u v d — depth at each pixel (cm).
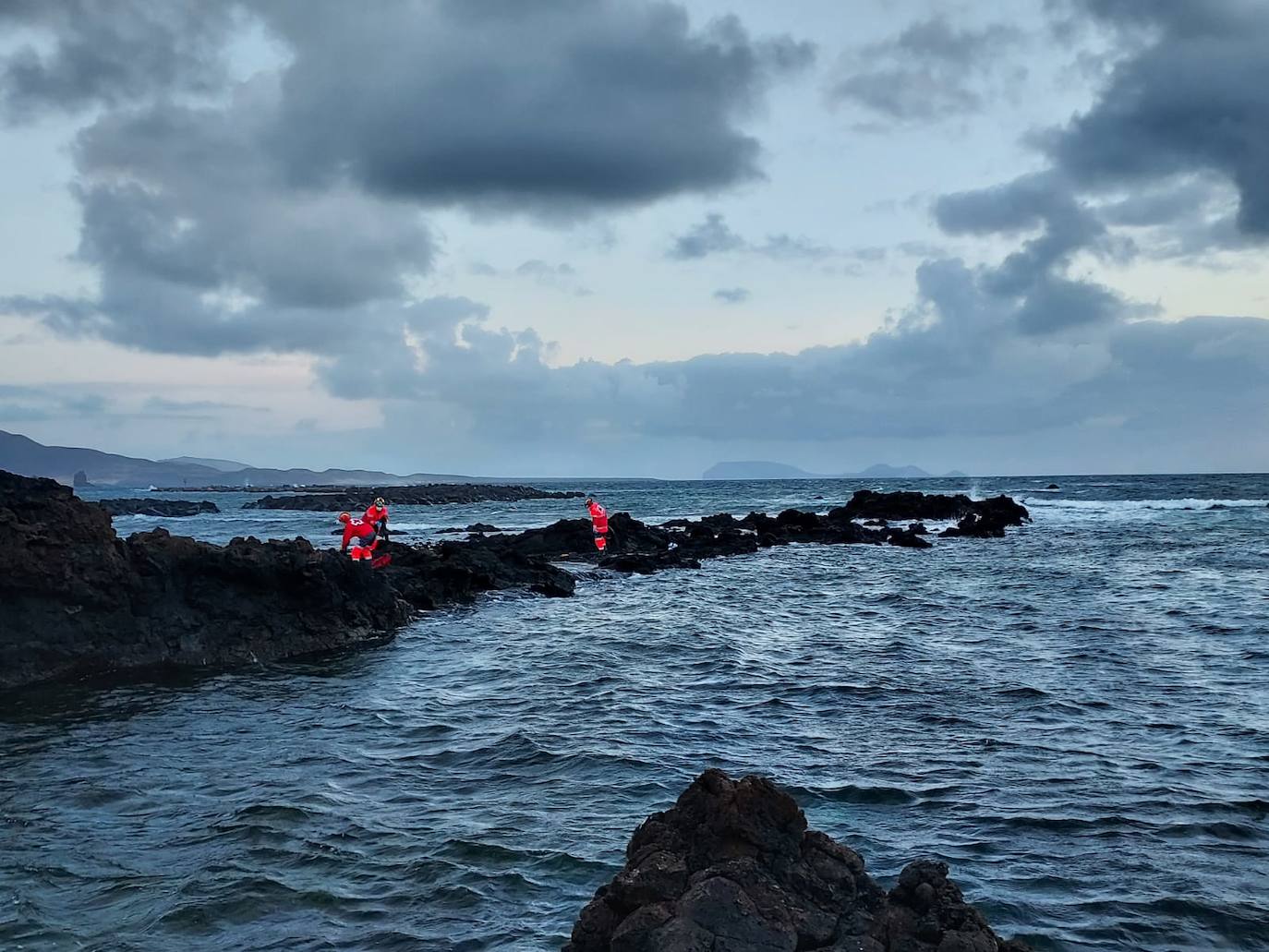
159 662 1855
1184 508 7338
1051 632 2241
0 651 1697
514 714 1487
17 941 757
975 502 6819
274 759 1245
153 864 904
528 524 7212
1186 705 1524
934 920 610
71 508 1828
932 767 1204
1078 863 911
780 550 4681
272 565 2036
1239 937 778
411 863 902
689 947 570
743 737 1350
